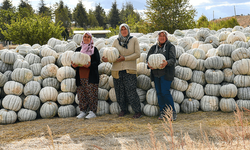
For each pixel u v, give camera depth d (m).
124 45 4.59
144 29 21.02
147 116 4.77
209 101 4.75
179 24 19.50
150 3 20.20
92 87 4.72
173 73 4.34
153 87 4.91
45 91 5.05
